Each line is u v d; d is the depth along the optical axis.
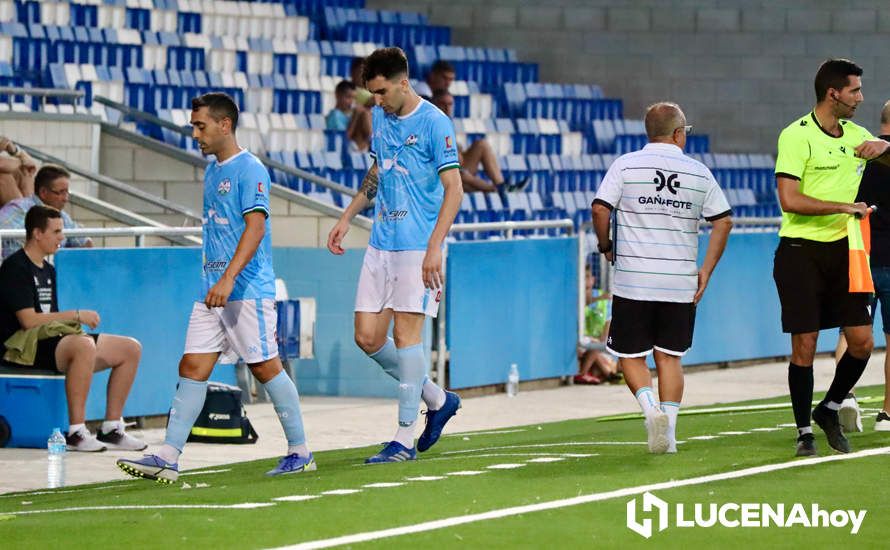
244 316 15.05
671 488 13.50
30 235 18.97
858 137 15.82
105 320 20.95
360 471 14.95
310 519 11.88
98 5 38.53
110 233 21.02
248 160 14.93
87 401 20.56
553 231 36.91
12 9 36.84
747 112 48.00
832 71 15.52
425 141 15.29
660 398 15.91
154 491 14.27
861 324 15.79
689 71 48.09
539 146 42.59
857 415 17.55
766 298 30.67
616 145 44.56
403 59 15.27
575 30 48.22
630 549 10.89
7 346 18.91
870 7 47.41
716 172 44.75
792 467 14.82
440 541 10.98
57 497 14.48
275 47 41.47
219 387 19.62
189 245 25.86
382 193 15.68
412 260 15.47
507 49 47.88
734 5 47.88
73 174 29.55
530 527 11.56
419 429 20.88
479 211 35.06
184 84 38.06
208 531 11.39
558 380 27.05
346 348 24.95
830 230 15.67
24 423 18.92
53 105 34.12
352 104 36.53
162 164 30.17
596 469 14.70
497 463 15.44
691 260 15.66
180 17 40.31
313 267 24.95
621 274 15.69
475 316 25.20
